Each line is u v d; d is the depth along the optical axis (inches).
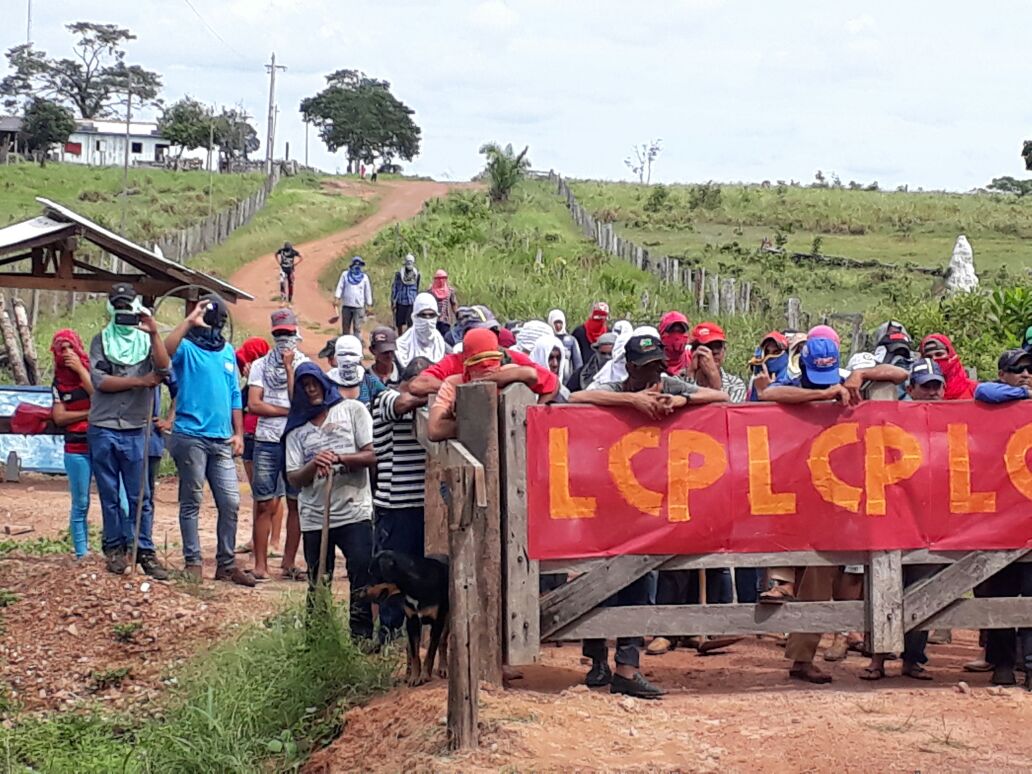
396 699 289.6
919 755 238.5
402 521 310.7
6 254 603.5
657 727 255.9
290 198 2743.6
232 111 4411.9
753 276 1609.3
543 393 294.0
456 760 238.7
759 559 289.1
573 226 2329.0
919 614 292.2
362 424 346.9
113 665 355.6
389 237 1931.6
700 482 286.0
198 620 370.6
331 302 1498.5
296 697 309.3
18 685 346.3
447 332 717.3
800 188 3142.2
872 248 2043.6
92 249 1455.5
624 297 1289.4
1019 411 295.0
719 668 316.5
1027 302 854.5
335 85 5477.4
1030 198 2965.1
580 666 319.3
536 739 243.3
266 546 435.5
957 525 293.7
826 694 283.6
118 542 397.7
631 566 283.6
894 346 411.5
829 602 291.1
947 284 1278.3
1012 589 305.3
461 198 2502.5
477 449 276.7
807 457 289.9
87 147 4205.2
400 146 5418.3
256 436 433.4
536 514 279.9
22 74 5103.3
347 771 262.1
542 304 1268.5
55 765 303.1
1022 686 293.4
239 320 1304.1
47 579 387.2
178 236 1688.0
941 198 2864.2
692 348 371.9
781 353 410.0
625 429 283.1
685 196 2805.1
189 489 412.8
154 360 388.5
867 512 290.7
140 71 5241.1
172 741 299.3
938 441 293.7
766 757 237.0
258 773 285.6
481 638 279.6
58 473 641.6
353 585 341.1
